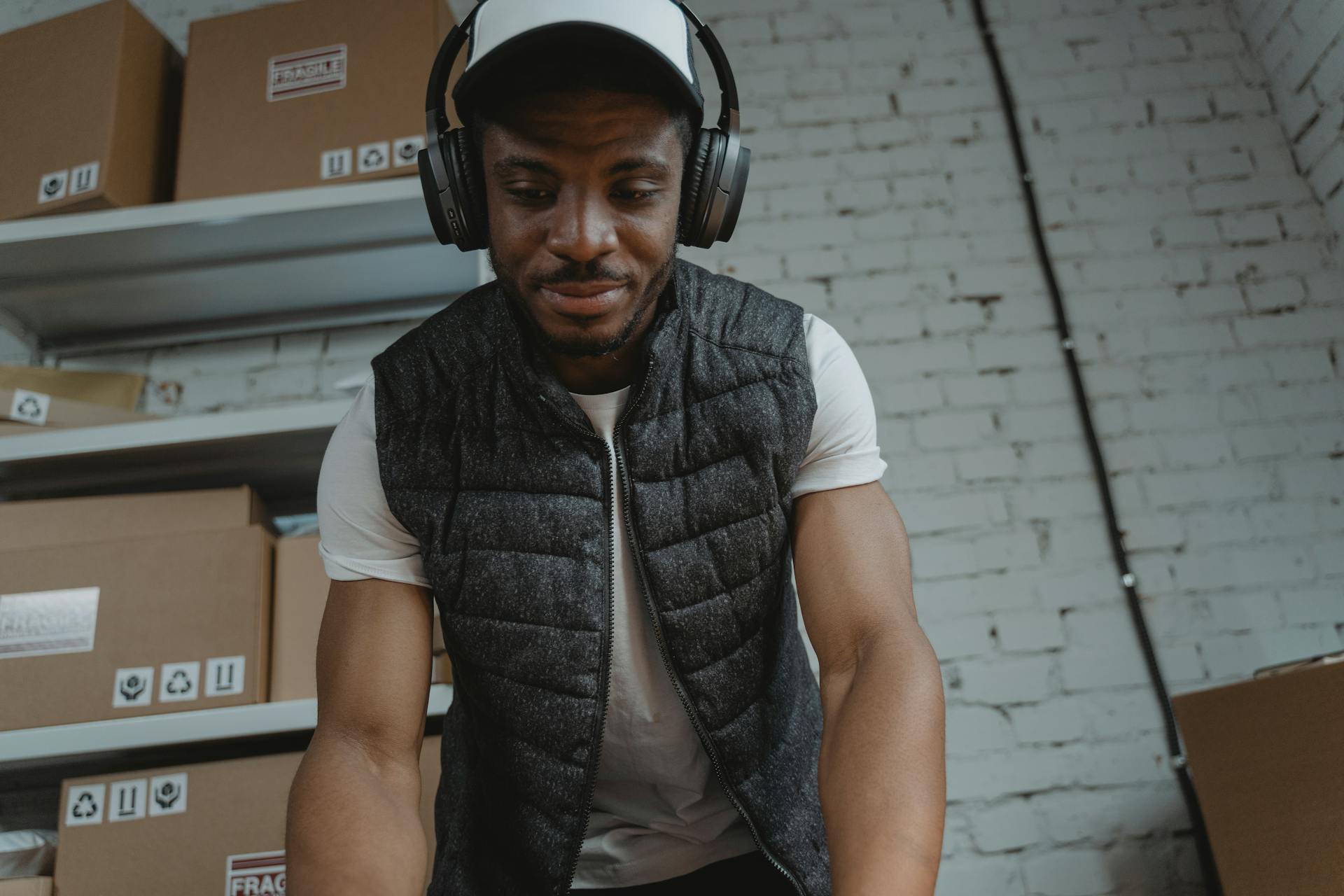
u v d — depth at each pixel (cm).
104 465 167
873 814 67
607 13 69
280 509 190
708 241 83
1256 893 151
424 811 136
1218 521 213
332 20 185
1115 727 198
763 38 254
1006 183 241
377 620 86
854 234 236
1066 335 226
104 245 181
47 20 187
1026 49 254
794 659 97
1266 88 251
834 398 90
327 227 181
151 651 147
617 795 97
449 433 88
